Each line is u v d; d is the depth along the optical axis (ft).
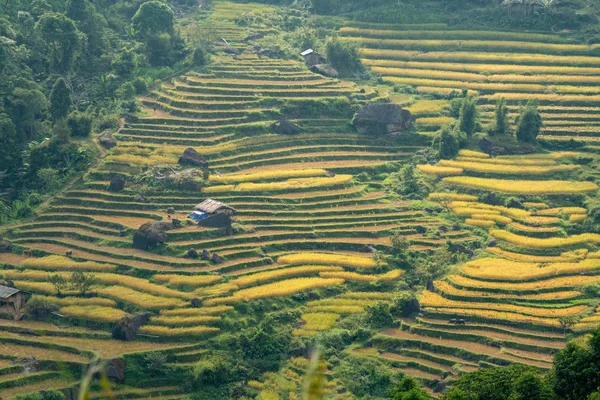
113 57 459.73
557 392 210.38
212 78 451.53
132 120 412.36
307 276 318.86
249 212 354.74
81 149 377.71
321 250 338.13
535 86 460.55
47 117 404.57
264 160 398.01
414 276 324.80
